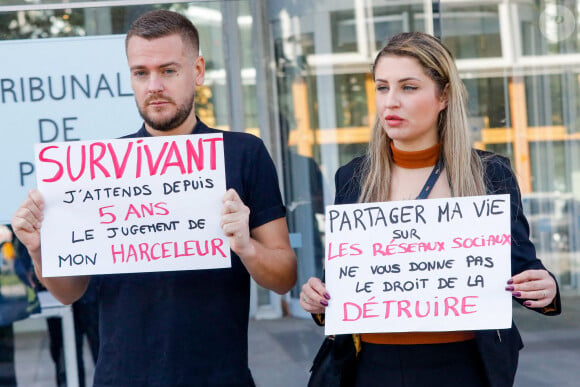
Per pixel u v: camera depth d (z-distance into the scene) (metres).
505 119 4.75
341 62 4.70
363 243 2.56
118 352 2.65
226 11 4.55
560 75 4.76
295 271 2.79
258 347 4.58
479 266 2.49
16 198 4.17
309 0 4.65
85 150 2.66
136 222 2.65
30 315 4.38
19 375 4.39
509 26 4.71
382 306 2.51
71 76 4.21
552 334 4.66
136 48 2.63
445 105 2.58
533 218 4.80
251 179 2.74
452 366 2.49
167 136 2.65
